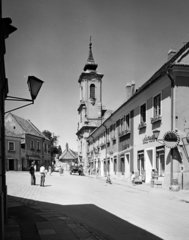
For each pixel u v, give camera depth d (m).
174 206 11.65
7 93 8.29
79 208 10.88
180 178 17.45
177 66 17.58
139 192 17.36
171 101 18.22
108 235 6.93
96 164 46.19
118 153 31.38
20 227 7.48
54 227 7.45
